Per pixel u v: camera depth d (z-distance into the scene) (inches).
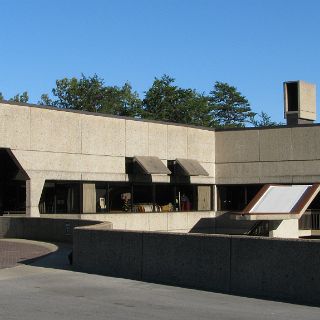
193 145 1401.3
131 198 1266.0
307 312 408.8
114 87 2984.7
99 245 599.8
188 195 1409.9
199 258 512.7
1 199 1111.0
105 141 1200.8
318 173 1339.8
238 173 1437.0
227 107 3435.0
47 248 815.1
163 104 2851.9
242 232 1421.0
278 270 460.4
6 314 391.5
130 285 524.7
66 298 457.7
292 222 1090.7
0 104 1021.8
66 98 2962.6
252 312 408.5
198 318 386.9
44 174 1086.4
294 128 1374.3
